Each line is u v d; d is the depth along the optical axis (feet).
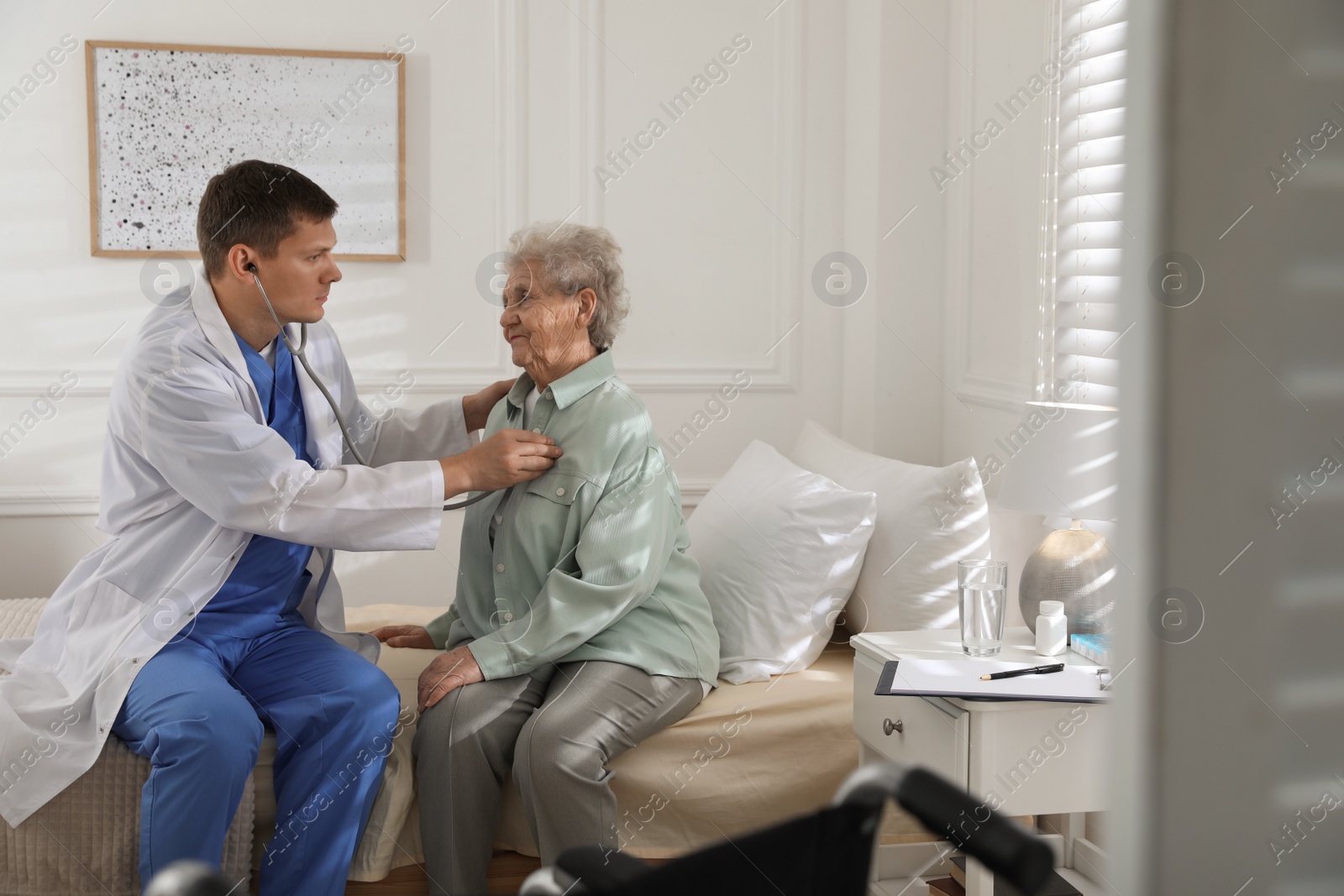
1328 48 1.36
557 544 5.96
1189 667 1.43
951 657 5.50
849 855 2.92
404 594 9.42
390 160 8.99
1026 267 7.61
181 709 4.97
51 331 8.68
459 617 6.44
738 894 3.04
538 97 9.20
